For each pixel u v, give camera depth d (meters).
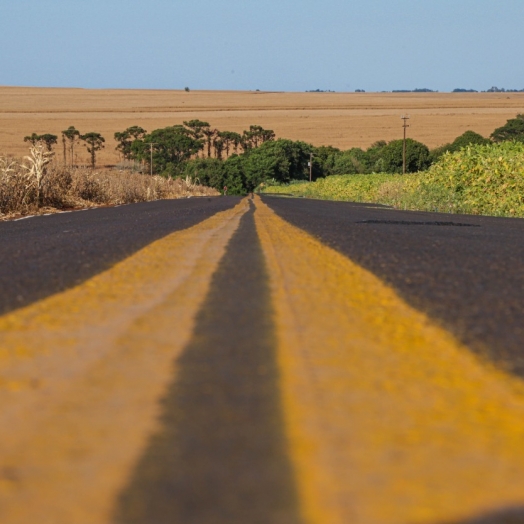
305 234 22.22
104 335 8.48
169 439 5.22
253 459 4.88
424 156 184.50
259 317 9.45
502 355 7.70
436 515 4.18
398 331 8.69
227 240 19.92
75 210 47.88
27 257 16.27
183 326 8.92
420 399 6.23
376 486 4.53
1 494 4.39
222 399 6.10
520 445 5.27
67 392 6.32
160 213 38.53
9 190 44.06
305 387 6.49
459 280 12.65
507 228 28.78
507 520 4.14
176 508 4.19
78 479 4.58
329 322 9.16
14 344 8.08
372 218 34.06
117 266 14.41
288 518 4.07
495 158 53.50
